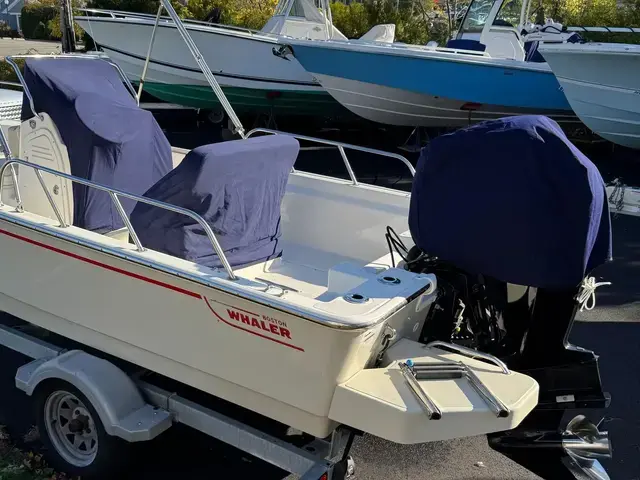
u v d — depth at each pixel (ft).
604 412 11.41
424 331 8.98
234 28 33.06
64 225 9.62
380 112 30.35
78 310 9.91
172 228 9.82
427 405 7.00
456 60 27.14
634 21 43.45
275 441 8.41
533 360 8.64
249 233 10.94
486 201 7.91
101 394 8.81
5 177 12.03
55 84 11.50
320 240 13.23
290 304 7.39
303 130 37.22
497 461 10.43
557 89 27.89
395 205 12.27
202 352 8.61
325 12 33.53
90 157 11.36
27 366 9.80
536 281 7.88
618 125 27.07
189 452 10.32
